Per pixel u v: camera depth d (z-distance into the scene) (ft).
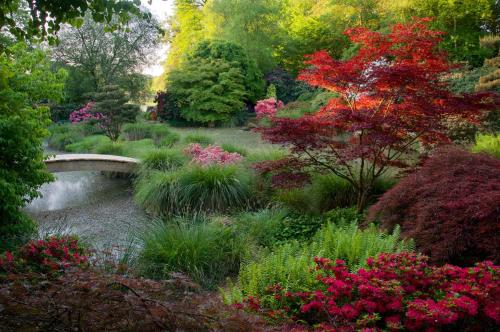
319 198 21.09
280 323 9.60
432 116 18.13
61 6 9.97
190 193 23.02
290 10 78.79
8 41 21.99
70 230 20.65
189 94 61.21
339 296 9.75
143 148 36.83
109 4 10.12
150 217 23.22
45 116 18.12
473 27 53.98
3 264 10.66
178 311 6.68
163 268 14.89
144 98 78.79
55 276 9.75
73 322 6.23
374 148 18.31
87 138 49.90
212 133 54.08
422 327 8.38
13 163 17.17
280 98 67.36
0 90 16.07
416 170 19.25
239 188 23.32
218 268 15.66
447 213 12.76
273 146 40.78
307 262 13.16
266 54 67.87
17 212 16.37
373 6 58.44
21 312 6.19
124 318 6.37
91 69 69.31
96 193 29.32
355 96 20.62
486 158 15.29
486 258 11.87
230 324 6.88
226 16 70.03
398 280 9.55
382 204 15.31
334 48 68.74
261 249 16.34
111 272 12.48
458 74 37.70
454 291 8.79
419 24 18.81
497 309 8.01
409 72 17.06
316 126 19.43
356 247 13.61
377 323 9.20
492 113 28.91
